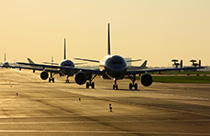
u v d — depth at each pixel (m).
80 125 66.56
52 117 76.56
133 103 105.44
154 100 115.44
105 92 151.75
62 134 58.00
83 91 157.38
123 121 71.19
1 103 105.00
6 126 65.56
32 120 72.50
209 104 103.88
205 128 63.47
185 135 57.22
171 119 73.81
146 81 172.88
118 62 171.50
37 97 125.25
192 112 85.06
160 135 57.19
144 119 73.81
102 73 182.25
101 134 57.97
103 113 83.00
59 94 139.12
